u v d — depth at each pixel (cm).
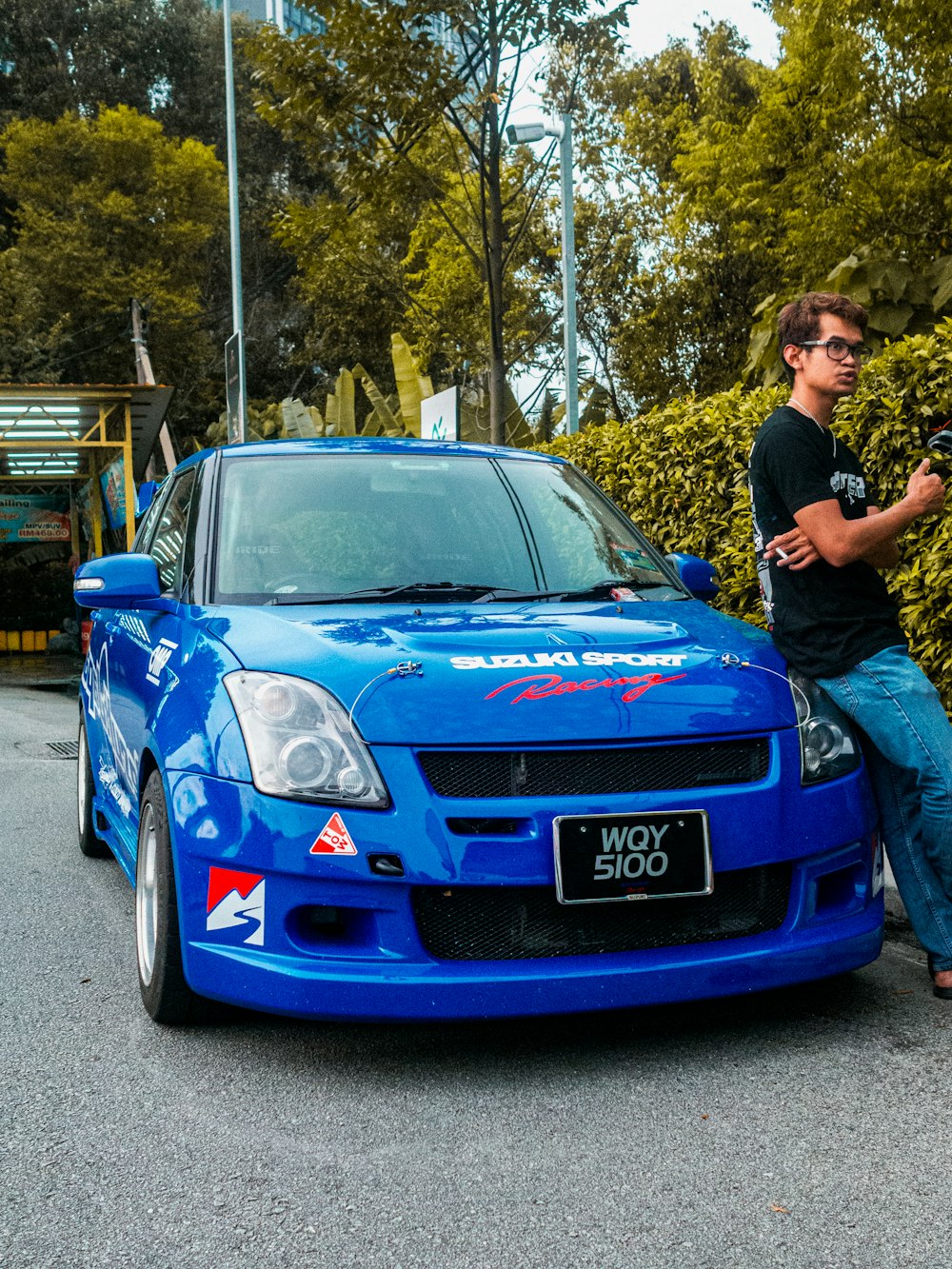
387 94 1069
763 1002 337
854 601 322
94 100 4300
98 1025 331
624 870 278
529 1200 229
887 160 1672
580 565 402
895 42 1576
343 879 275
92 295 3550
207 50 4431
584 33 1098
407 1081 287
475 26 1075
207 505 407
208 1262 209
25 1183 240
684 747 293
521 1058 301
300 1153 251
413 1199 230
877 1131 255
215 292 4262
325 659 305
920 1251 207
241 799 288
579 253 2681
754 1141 251
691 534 692
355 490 409
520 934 281
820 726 315
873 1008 331
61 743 1020
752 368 1572
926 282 1354
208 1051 310
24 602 2691
